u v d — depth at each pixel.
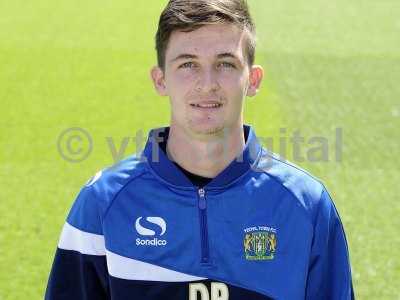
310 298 3.91
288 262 3.81
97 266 3.90
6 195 11.82
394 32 27.34
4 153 13.93
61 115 16.77
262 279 3.79
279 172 3.89
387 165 13.67
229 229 3.80
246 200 3.81
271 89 18.92
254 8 31.30
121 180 3.89
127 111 17.23
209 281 3.79
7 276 9.15
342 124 16.38
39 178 12.62
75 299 3.95
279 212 3.83
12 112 16.83
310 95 18.62
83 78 19.98
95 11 29.48
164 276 3.80
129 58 22.33
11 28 25.77
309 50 23.91
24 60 21.52
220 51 3.59
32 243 10.12
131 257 3.82
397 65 22.11
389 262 9.72
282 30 27.03
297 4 32.53
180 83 3.63
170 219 3.81
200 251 3.79
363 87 19.59
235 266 3.79
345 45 24.91
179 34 3.63
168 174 3.80
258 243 3.80
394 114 17.19
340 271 3.88
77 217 3.91
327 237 3.87
